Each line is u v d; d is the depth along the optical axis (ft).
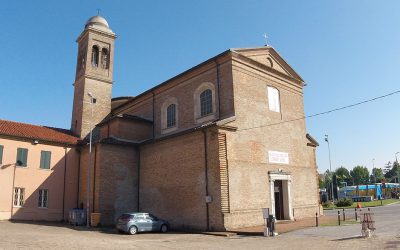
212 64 91.50
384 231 62.59
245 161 82.33
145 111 115.65
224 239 62.34
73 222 94.43
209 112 91.76
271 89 97.04
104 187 92.94
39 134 107.86
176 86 103.81
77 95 133.69
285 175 92.68
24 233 67.77
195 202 80.23
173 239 62.95
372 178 434.71
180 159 86.48
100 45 138.21
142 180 97.91
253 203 81.10
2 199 96.22
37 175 103.19
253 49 94.22
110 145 96.37
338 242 52.31
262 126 90.33
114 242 57.57
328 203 190.60
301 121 105.19
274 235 64.39
